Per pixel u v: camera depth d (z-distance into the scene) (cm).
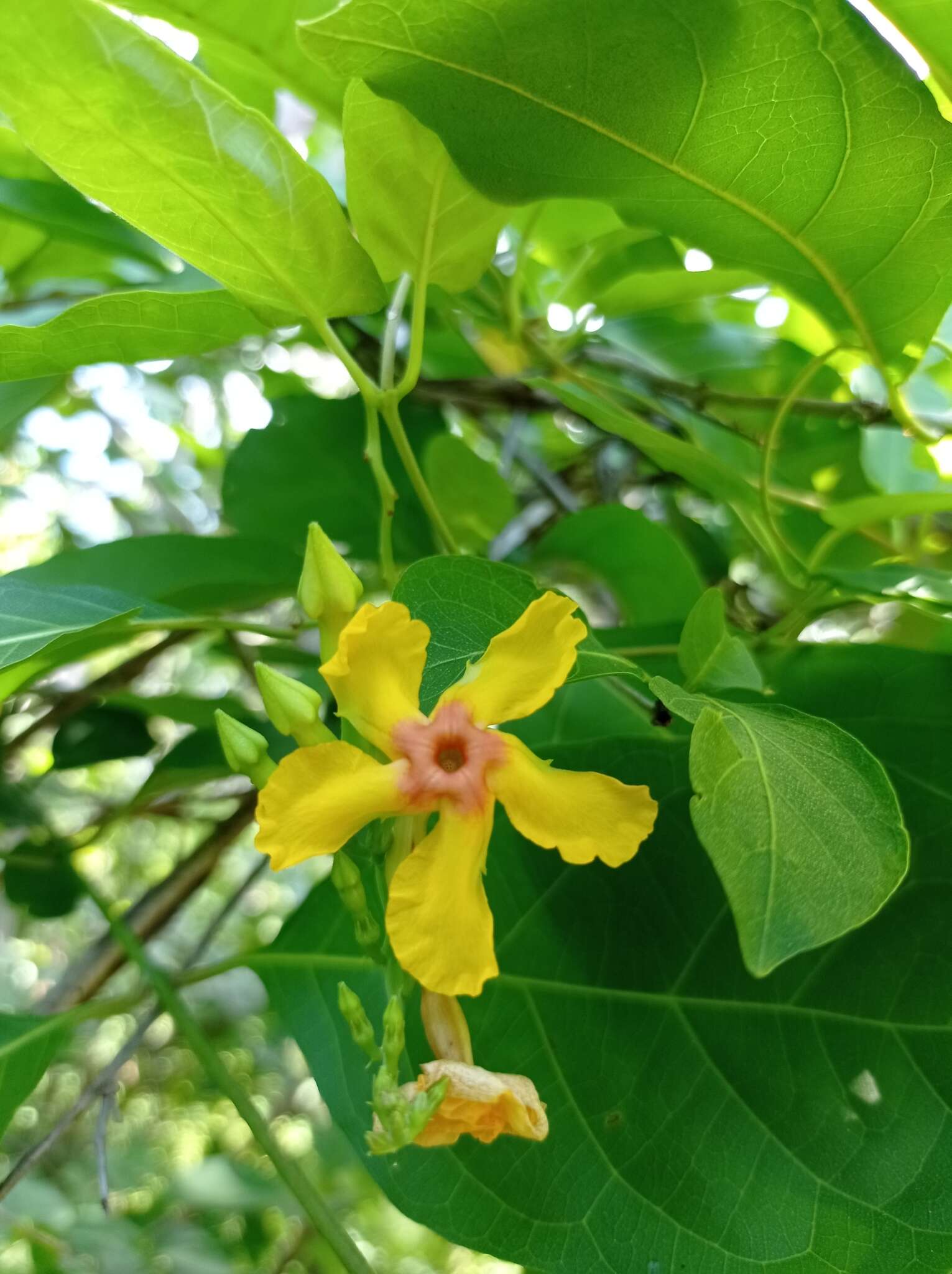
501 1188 12
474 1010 12
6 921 35
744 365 22
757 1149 11
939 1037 11
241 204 12
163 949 49
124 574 17
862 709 14
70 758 19
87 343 13
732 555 24
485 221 13
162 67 10
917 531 21
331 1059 13
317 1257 34
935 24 12
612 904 13
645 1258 11
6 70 10
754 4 10
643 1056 12
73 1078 45
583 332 21
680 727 15
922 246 13
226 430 35
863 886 8
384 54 11
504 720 11
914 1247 11
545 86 11
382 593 19
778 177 12
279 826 10
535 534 22
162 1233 33
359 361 21
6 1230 28
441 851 10
